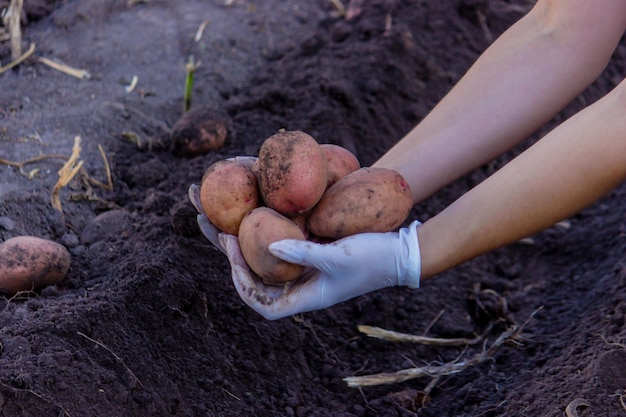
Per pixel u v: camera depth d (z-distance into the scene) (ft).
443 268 4.65
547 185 4.51
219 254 5.47
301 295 4.55
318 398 5.24
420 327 5.79
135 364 4.85
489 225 4.58
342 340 5.58
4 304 5.12
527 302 6.06
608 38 4.80
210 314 5.27
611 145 4.43
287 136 4.48
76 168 5.80
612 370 4.88
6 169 5.84
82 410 4.53
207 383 4.98
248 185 4.52
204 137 6.18
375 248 4.53
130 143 6.32
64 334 4.78
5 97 6.36
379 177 4.53
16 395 4.44
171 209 5.63
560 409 4.78
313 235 4.65
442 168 4.95
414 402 5.29
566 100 4.91
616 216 6.50
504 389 5.26
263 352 5.27
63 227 5.65
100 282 5.30
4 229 5.51
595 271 6.13
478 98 4.93
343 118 6.59
